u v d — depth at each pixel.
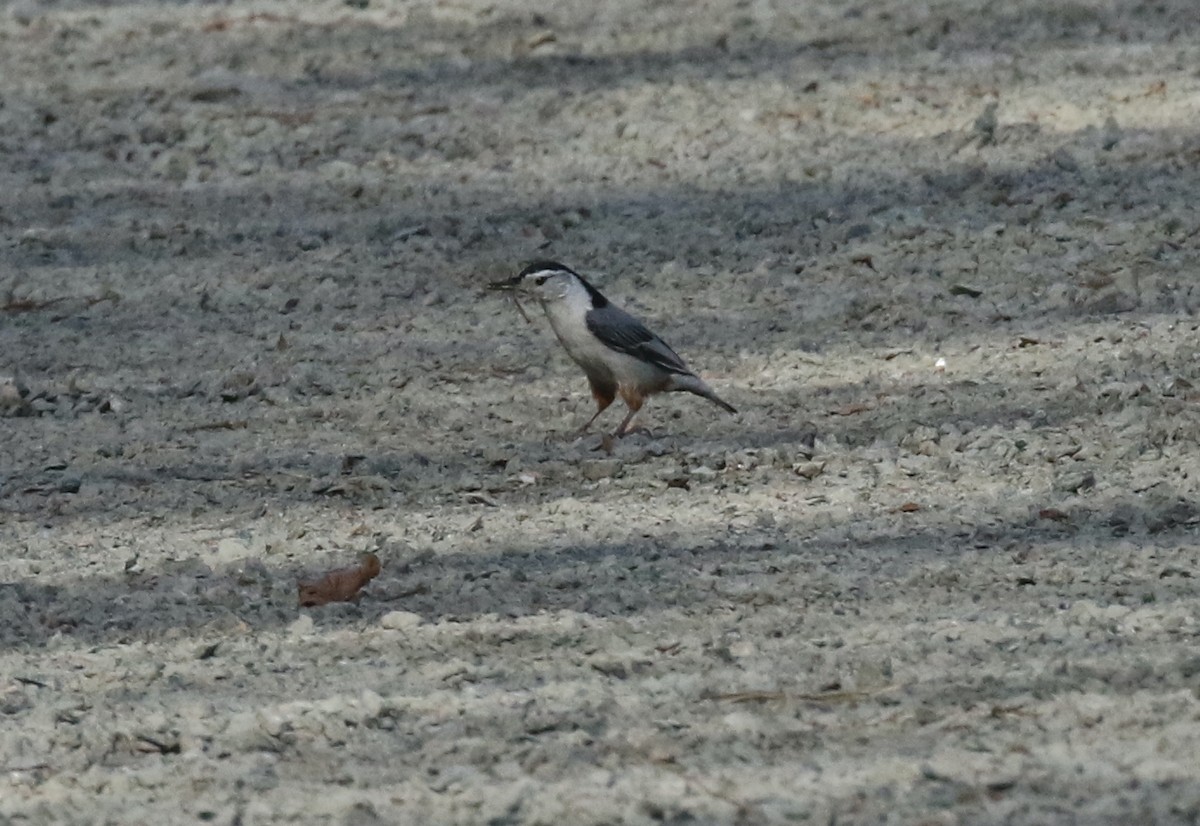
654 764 8.21
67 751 8.80
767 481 12.61
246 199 19.22
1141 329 14.95
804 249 17.23
